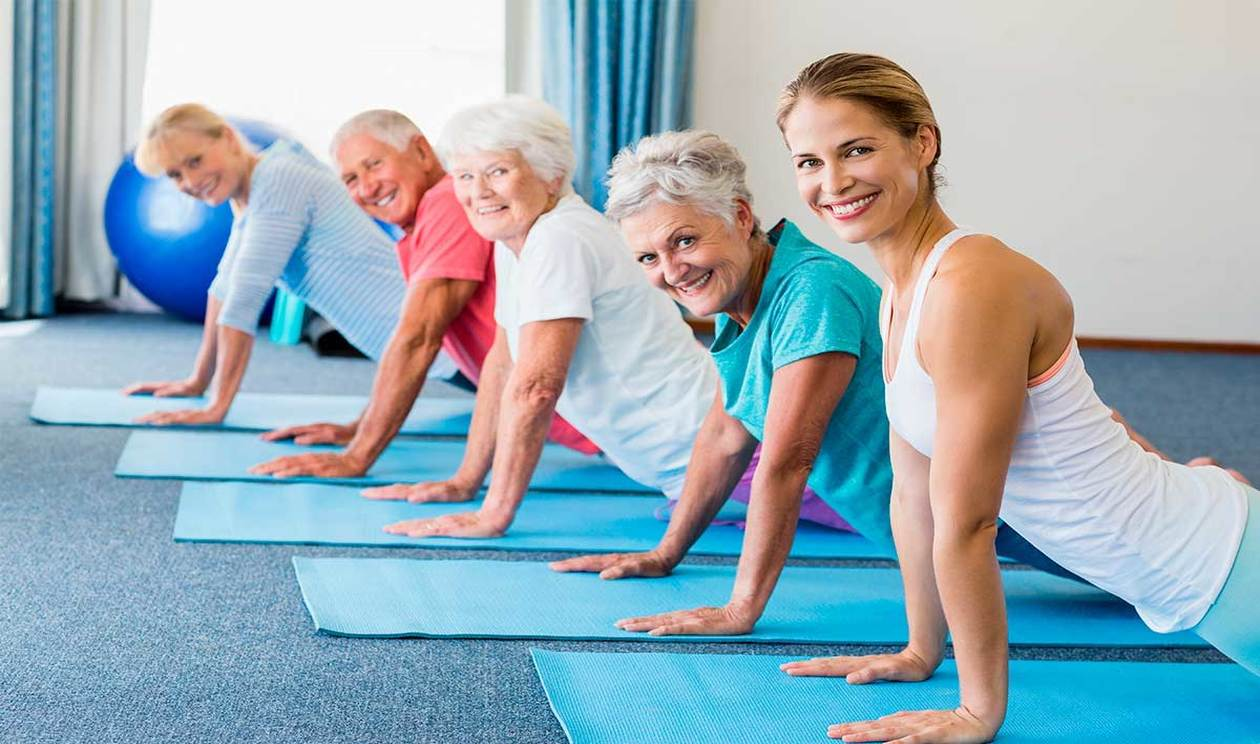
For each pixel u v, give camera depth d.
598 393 2.92
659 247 2.16
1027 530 1.89
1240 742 1.92
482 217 2.80
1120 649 2.37
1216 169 6.88
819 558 2.88
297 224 3.79
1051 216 6.86
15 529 2.83
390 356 3.33
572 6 6.34
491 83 6.57
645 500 3.31
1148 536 1.82
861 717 1.94
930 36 6.69
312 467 3.34
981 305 1.64
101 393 4.37
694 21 6.50
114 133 6.43
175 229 6.03
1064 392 1.74
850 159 1.67
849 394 2.32
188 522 2.91
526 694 2.04
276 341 5.96
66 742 1.82
